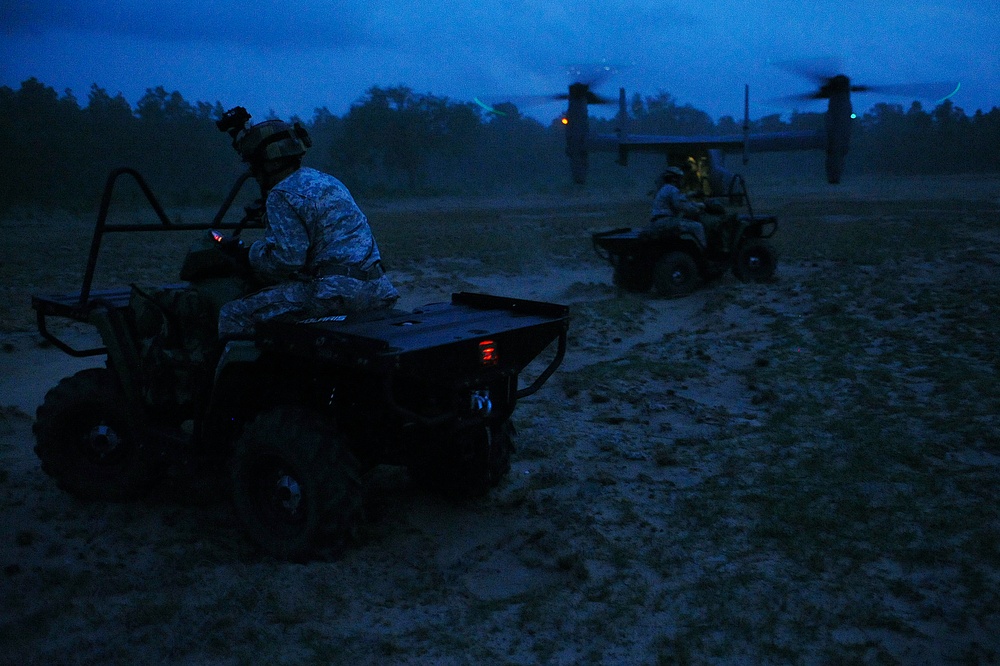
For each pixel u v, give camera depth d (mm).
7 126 70875
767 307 9992
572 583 3572
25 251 20547
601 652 3002
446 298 11875
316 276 3957
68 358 8055
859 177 99062
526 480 4844
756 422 5840
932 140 116000
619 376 7059
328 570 3611
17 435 5742
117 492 4496
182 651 3008
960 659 2898
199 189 72438
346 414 4031
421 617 3305
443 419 3607
